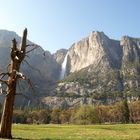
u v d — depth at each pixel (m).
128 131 72.62
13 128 68.56
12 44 36.59
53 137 43.25
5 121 35.75
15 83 36.00
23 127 76.25
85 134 58.34
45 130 68.69
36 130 66.69
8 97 35.84
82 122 199.62
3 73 35.62
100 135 56.22
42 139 38.28
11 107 35.97
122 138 46.19
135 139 44.91
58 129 75.75
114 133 64.12
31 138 38.56
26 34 37.50
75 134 57.75
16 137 38.03
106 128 85.50
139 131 72.88
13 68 36.25
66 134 56.56
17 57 35.94
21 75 35.00
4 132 35.62
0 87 35.75
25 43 37.41
